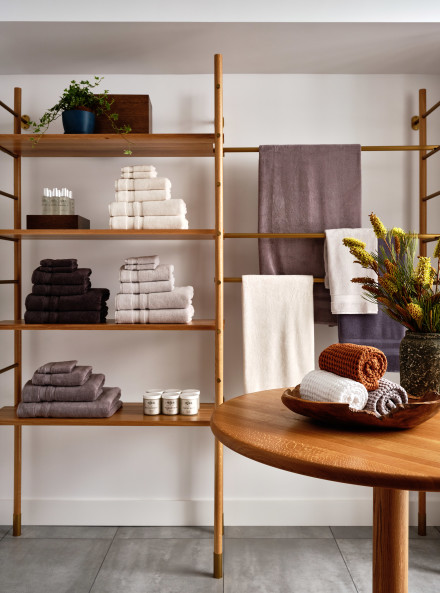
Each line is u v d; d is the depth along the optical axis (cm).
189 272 228
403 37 195
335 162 213
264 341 209
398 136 228
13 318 229
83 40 197
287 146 213
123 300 198
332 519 226
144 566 194
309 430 103
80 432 229
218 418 112
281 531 222
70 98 198
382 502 108
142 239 225
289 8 184
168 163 227
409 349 124
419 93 222
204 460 229
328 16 184
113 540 214
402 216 228
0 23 183
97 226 228
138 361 229
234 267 228
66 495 229
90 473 229
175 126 227
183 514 227
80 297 198
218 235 192
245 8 184
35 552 204
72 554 203
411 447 91
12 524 227
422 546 209
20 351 221
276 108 228
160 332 229
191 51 206
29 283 228
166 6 183
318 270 214
